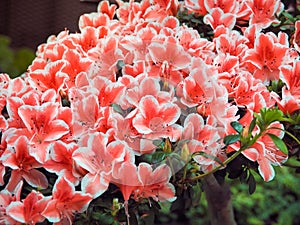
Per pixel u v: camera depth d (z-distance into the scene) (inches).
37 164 28.0
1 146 28.6
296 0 41.7
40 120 28.0
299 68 31.1
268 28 37.3
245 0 35.2
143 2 38.2
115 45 32.8
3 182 28.1
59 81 30.9
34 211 26.4
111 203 28.1
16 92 30.9
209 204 44.9
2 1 79.3
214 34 34.2
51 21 77.4
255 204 88.0
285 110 30.9
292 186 87.7
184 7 38.0
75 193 26.3
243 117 29.6
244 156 30.4
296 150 33.2
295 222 87.2
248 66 32.6
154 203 28.7
